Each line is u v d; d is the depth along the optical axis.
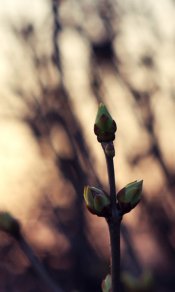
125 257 0.87
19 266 1.52
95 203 0.29
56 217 1.43
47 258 1.43
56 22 1.26
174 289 1.34
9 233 0.39
